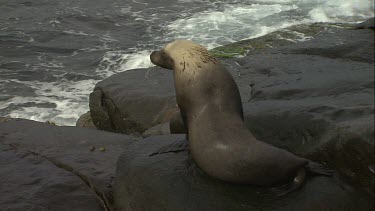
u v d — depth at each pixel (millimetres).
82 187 6195
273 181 4859
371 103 5484
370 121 4848
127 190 5574
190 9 22016
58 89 14562
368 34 8906
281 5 22172
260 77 8828
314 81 6742
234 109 5273
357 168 4797
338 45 8648
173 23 20109
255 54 10852
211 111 5258
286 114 5676
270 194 4832
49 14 21672
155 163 5609
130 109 9445
